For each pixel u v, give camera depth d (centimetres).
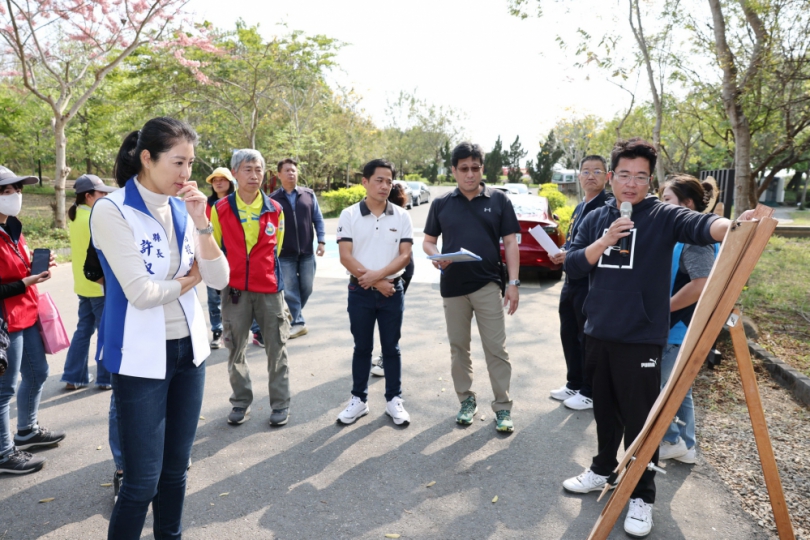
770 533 273
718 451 351
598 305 278
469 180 377
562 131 3019
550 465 338
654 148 268
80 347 450
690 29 884
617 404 289
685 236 253
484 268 379
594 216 299
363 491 310
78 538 269
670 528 277
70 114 1373
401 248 392
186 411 232
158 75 1819
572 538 269
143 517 218
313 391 458
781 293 760
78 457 349
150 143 211
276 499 302
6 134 2172
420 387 466
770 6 697
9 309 319
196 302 235
